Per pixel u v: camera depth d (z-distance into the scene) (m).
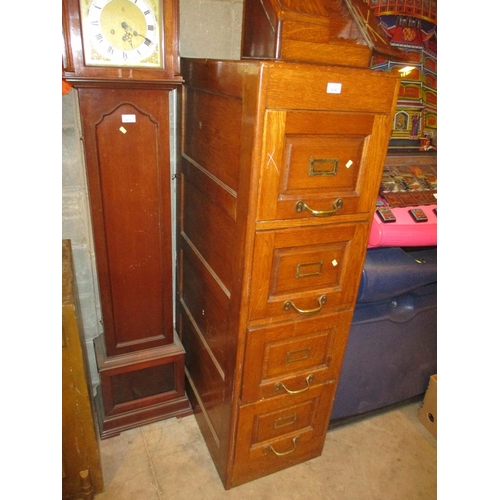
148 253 1.33
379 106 0.92
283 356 1.14
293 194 0.92
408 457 1.49
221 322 1.17
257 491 1.33
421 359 1.59
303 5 0.91
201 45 1.36
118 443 1.47
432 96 1.59
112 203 1.21
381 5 1.42
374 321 1.40
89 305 1.52
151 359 1.46
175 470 1.38
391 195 1.30
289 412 1.27
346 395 1.51
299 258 1.01
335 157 0.93
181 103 1.31
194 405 1.58
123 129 1.14
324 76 0.83
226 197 1.02
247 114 0.84
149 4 1.01
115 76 1.04
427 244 1.25
